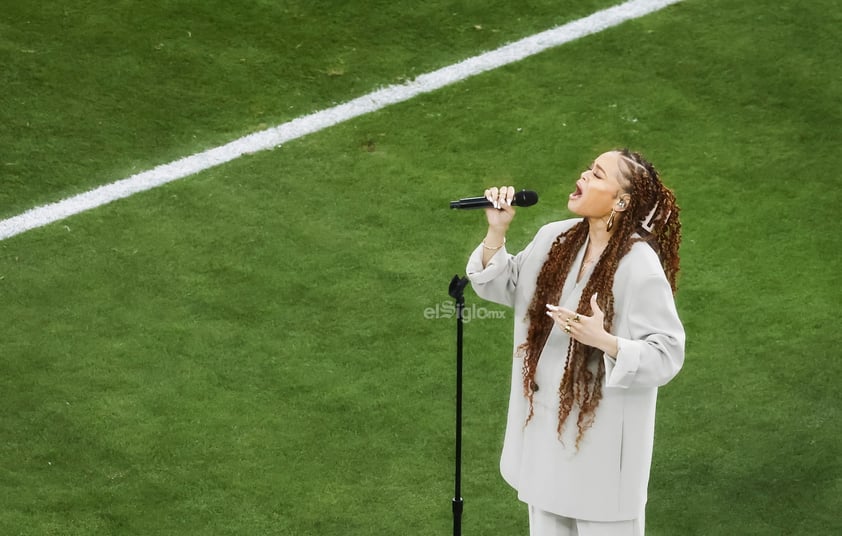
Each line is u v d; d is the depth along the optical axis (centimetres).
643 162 1897
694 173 3281
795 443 2577
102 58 3562
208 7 3719
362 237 3084
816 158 3328
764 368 2756
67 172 3259
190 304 2900
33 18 3653
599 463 1917
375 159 3316
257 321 2858
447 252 3048
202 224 3116
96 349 2780
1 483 2456
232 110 3450
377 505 2438
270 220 3130
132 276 2972
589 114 3453
